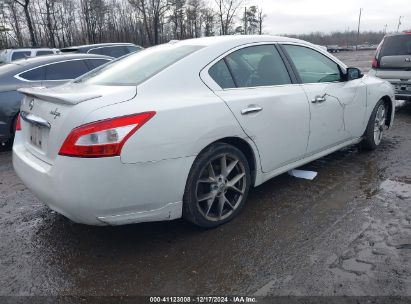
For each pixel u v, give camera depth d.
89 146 2.44
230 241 3.00
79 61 6.72
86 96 2.64
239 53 3.42
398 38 7.57
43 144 2.86
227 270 2.64
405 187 3.92
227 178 3.23
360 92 4.59
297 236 3.04
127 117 2.54
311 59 4.13
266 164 3.51
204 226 3.12
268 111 3.38
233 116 3.09
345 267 2.62
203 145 2.90
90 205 2.51
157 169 2.66
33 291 2.51
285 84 3.70
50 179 2.60
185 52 3.22
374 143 5.13
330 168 4.56
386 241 2.91
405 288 2.39
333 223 3.22
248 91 3.32
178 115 2.76
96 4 44.06
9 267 2.78
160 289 2.48
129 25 49.59
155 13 44.56
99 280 2.60
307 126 3.83
